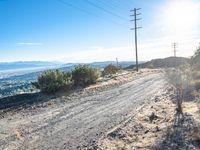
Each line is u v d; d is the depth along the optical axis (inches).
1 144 401.4
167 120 483.8
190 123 420.2
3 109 706.2
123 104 714.8
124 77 1592.0
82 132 452.1
